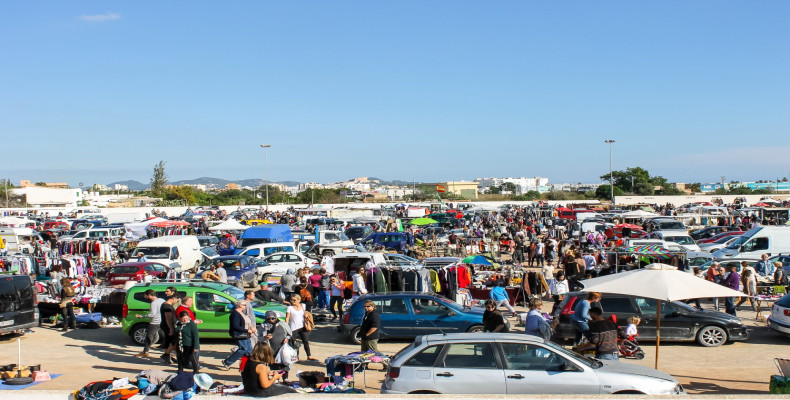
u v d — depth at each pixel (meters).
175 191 118.06
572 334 15.24
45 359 14.12
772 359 13.98
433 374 9.14
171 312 13.29
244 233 33.19
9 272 22.16
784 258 24.47
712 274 19.91
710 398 7.99
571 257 24.05
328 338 16.61
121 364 13.66
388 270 19.30
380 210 64.25
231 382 12.17
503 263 29.83
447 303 15.34
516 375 9.05
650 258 23.38
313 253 32.81
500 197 113.62
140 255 29.41
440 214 56.94
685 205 69.69
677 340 15.32
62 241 33.22
